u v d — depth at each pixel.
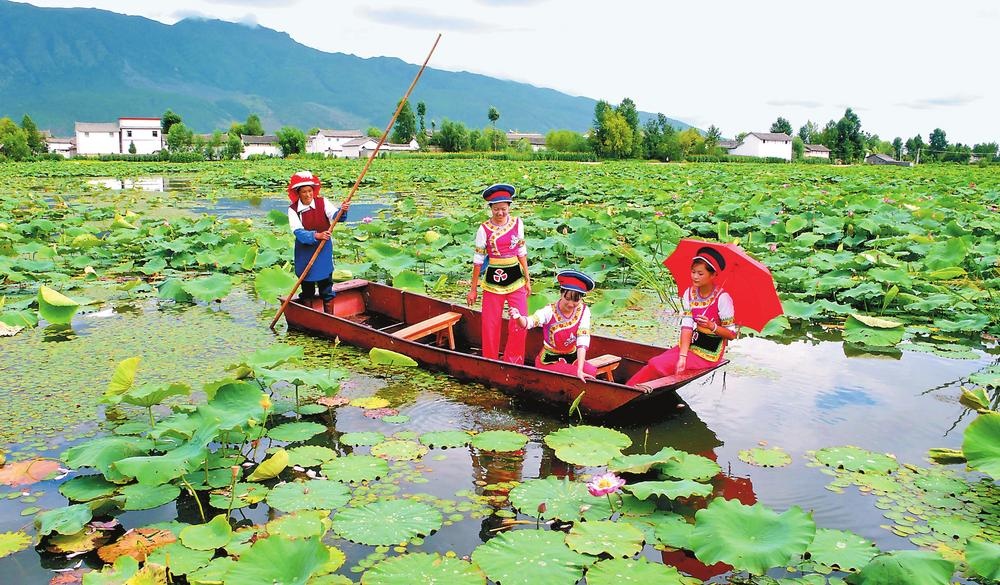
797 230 14.08
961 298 8.92
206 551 3.75
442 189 28.45
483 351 6.92
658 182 28.00
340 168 44.97
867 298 9.30
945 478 4.77
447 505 4.39
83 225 15.98
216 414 4.73
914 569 3.32
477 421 5.70
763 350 7.55
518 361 6.68
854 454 5.05
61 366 6.79
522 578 3.49
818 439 5.40
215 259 11.28
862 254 10.63
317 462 4.85
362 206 22.36
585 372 6.04
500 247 6.67
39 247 12.26
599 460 4.81
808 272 10.09
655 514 4.21
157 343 7.53
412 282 9.27
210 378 6.49
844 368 6.97
